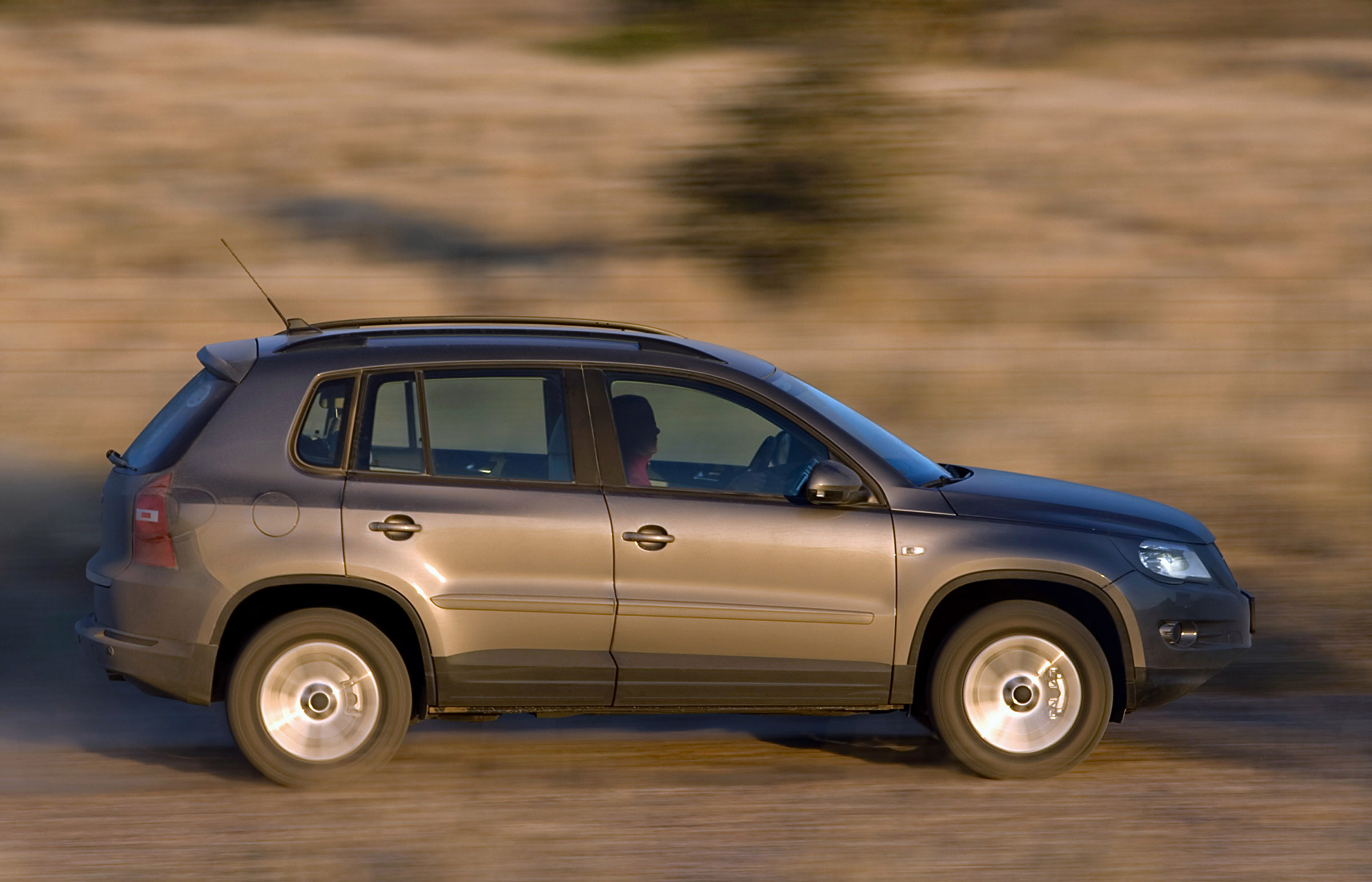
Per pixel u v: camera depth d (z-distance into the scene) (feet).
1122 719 62.75
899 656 58.29
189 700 56.90
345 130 226.58
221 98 246.88
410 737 64.80
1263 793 57.52
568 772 60.03
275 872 48.62
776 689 58.34
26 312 140.77
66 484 101.45
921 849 51.06
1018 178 194.29
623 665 57.47
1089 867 49.49
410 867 49.08
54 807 55.31
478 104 241.76
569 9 316.81
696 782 58.80
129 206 184.55
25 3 301.22
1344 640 79.71
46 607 82.64
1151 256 169.89
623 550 57.06
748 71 171.01
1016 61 267.80
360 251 165.99
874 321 142.31
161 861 49.78
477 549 56.85
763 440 59.41
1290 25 313.32
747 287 149.89
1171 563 59.93
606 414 58.49
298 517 56.49
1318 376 133.18
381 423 57.77
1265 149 224.53
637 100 239.09
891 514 58.44
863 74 162.71
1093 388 127.24
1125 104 245.24
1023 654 58.80
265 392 57.77
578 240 166.20
